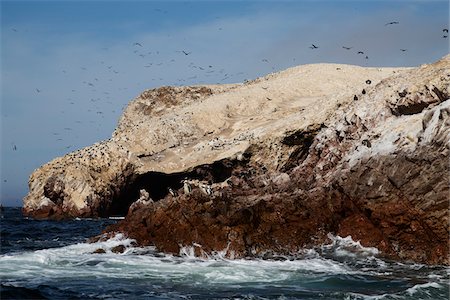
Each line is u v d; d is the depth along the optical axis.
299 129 51.47
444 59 38.00
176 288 20.48
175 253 28.36
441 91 32.28
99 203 67.00
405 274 23.30
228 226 28.31
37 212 68.50
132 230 31.16
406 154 28.03
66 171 68.69
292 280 22.06
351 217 29.44
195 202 30.16
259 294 19.50
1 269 23.72
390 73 90.94
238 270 24.08
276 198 30.80
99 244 30.20
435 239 26.19
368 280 22.05
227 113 76.62
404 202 27.33
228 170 58.66
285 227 29.34
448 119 26.94
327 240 28.94
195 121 73.62
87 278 22.22
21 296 18.62
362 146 31.78
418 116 31.45
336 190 30.53
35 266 24.66
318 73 91.56
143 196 35.44
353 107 38.84
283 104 78.75
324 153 38.22
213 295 19.33
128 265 25.30
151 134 70.88
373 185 28.83
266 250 27.94
